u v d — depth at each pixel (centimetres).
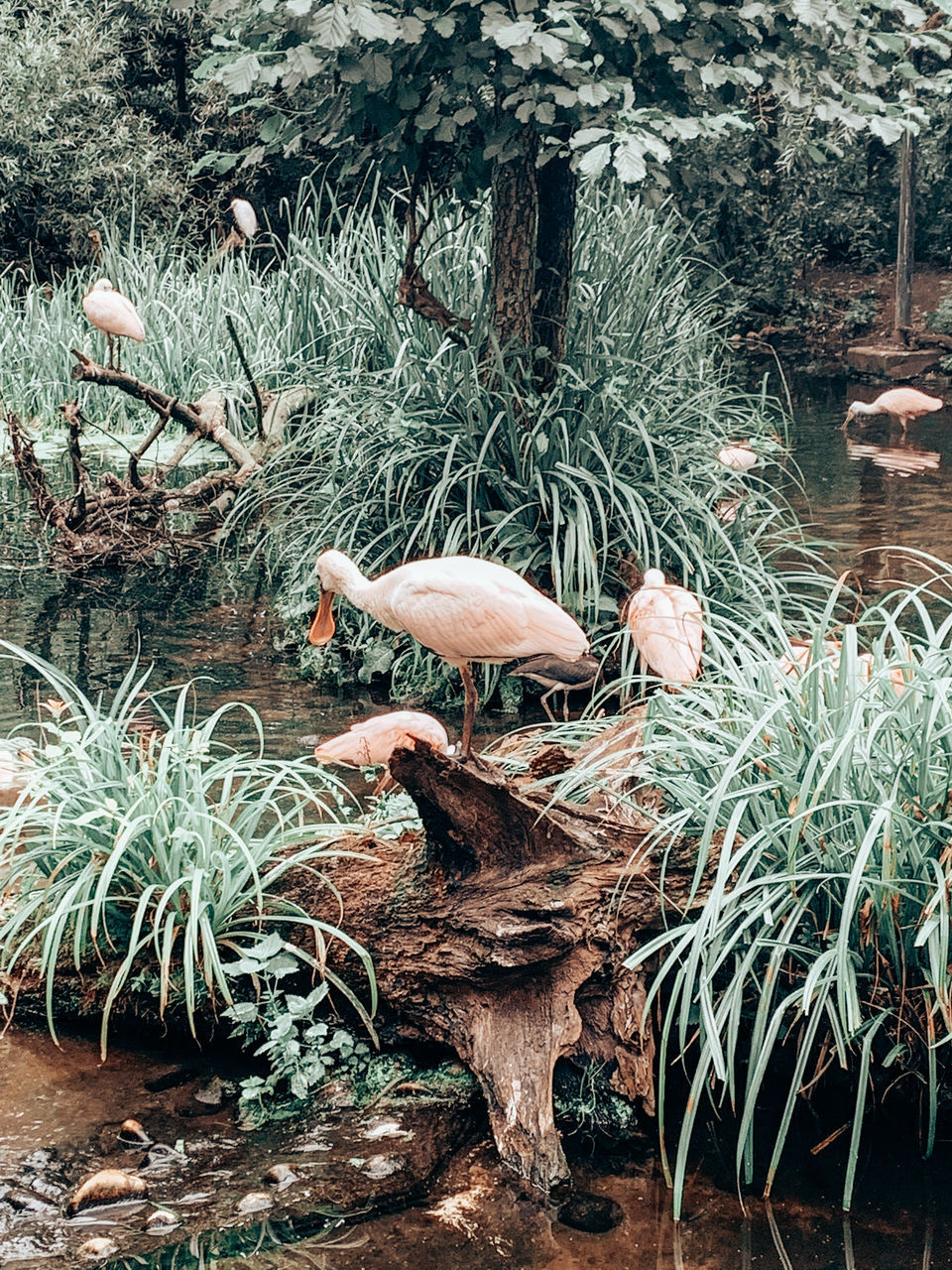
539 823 358
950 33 615
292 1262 278
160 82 2005
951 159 2122
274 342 1103
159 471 954
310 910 372
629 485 663
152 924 370
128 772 389
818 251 2178
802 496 997
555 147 621
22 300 1606
